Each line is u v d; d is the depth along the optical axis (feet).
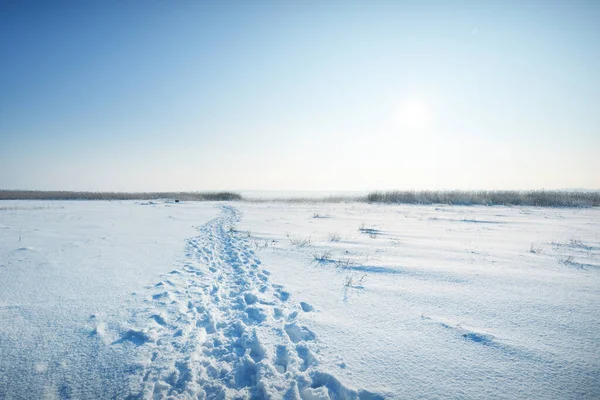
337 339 10.06
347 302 13.38
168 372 8.38
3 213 55.98
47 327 10.59
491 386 7.58
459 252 22.59
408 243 26.53
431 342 9.77
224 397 7.59
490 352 9.09
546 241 26.84
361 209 69.05
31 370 8.17
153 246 26.23
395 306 12.77
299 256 22.49
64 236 30.12
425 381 7.82
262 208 75.92
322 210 67.67
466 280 15.90
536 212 56.75
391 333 10.42
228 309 13.28
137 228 37.70
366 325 11.07
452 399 7.14
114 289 14.82
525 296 13.51
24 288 14.49
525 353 8.96
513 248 23.90
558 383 7.63
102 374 8.15
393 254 22.30
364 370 8.32
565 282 15.37
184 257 22.43
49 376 7.97
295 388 7.68
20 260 19.84
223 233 34.58
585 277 16.21
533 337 9.90
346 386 7.58
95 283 15.61
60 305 12.58
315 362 8.77
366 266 19.17
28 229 34.22
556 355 8.81
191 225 41.93
